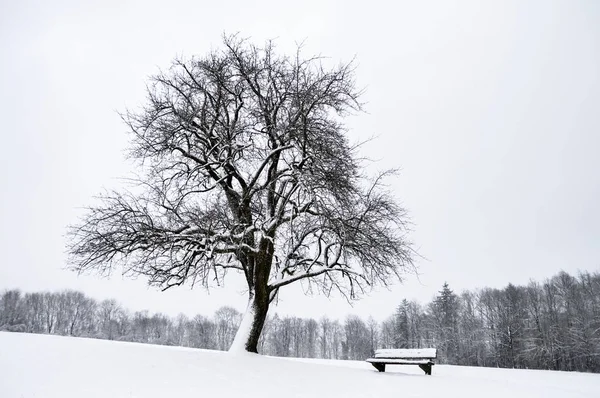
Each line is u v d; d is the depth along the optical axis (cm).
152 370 849
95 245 1311
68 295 8200
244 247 1361
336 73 1440
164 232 1317
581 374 1852
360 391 925
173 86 1505
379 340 8688
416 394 932
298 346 8625
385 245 1384
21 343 973
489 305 6912
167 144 1455
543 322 5938
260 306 1385
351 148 1420
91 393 662
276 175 1414
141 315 8650
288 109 1434
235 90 1548
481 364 6309
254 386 847
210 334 8069
